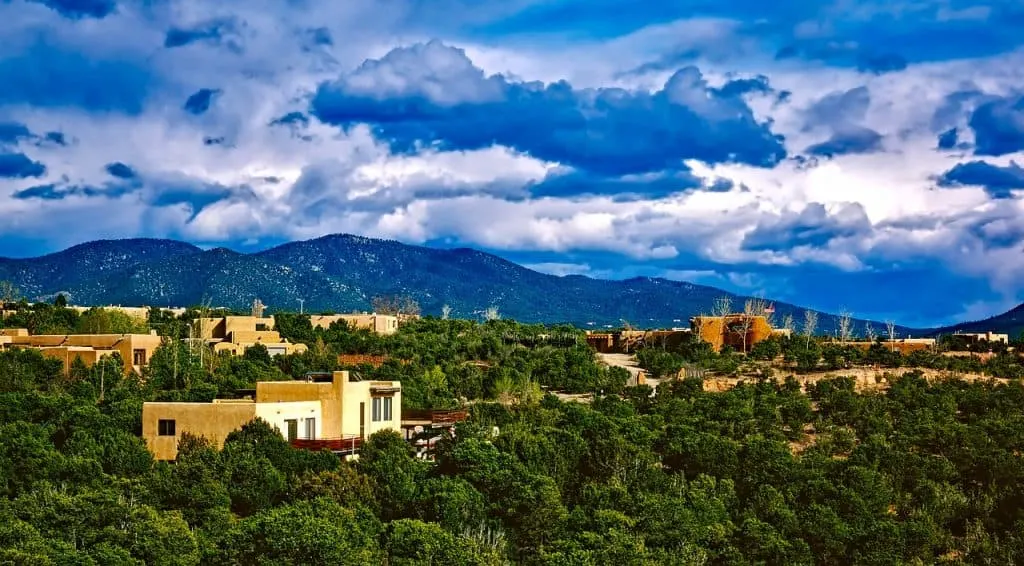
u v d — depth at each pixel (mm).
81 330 126125
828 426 97500
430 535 58094
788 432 97062
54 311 139000
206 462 68438
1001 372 125125
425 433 85625
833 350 133125
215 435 75062
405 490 67312
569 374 120938
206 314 150875
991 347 145000
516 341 151625
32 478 67688
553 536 64688
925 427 91875
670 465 81500
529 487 67125
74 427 77562
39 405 84562
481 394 110688
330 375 97250
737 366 129500
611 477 75250
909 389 108188
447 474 71938
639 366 139375
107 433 75500
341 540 55344
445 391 105125
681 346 146125
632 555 59250
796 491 75125
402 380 101812
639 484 73625
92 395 93750
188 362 108438
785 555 65125
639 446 80688
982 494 79250
